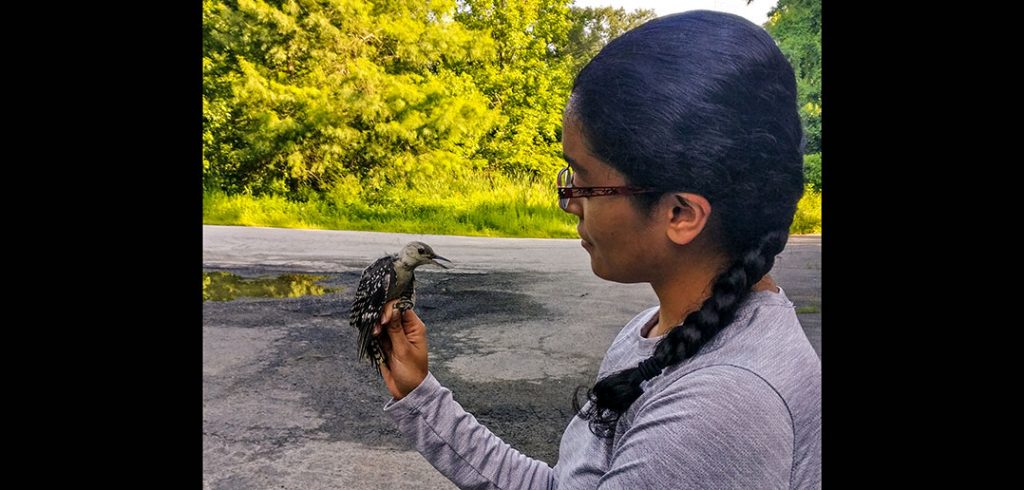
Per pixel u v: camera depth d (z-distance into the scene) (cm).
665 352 90
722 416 81
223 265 734
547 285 667
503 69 1241
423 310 571
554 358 459
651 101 89
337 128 1223
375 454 333
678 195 90
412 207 1183
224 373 424
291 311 557
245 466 322
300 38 1230
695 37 90
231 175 1216
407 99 1231
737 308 89
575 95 96
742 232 91
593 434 103
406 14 1263
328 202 1205
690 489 80
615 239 95
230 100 1203
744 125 88
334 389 404
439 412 127
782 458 81
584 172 95
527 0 1217
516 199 1162
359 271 716
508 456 129
